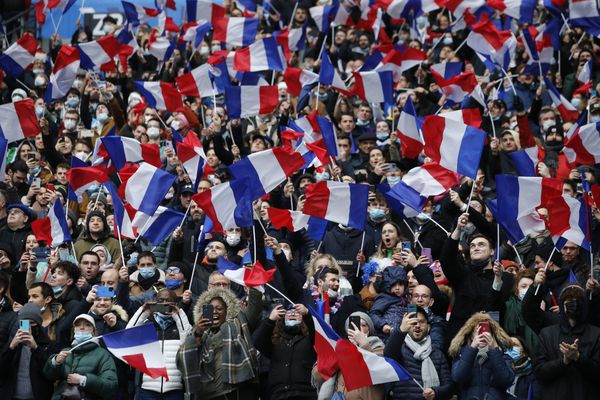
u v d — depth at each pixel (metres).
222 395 41.69
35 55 70.75
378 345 41.03
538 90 65.75
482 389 39.34
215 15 72.44
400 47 64.69
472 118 51.88
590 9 70.19
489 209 48.84
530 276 43.62
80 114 69.12
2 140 52.97
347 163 59.34
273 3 82.94
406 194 48.78
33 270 48.56
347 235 50.97
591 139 50.66
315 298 44.44
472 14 72.94
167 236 51.41
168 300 43.16
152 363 41.47
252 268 43.03
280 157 47.12
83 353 42.19
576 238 43.88
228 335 41.97
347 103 65.50
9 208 53.69
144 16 77.56
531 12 71.38
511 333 43.03
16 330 43.09
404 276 44.00
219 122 59.16
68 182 53.50
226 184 45.81
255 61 65.75
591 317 41.66
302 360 42.09
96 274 47.50
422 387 40.16
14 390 42.34
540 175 54.47
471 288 43.28
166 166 61.16
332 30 77.81
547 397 39.50
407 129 53.91
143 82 64.12
